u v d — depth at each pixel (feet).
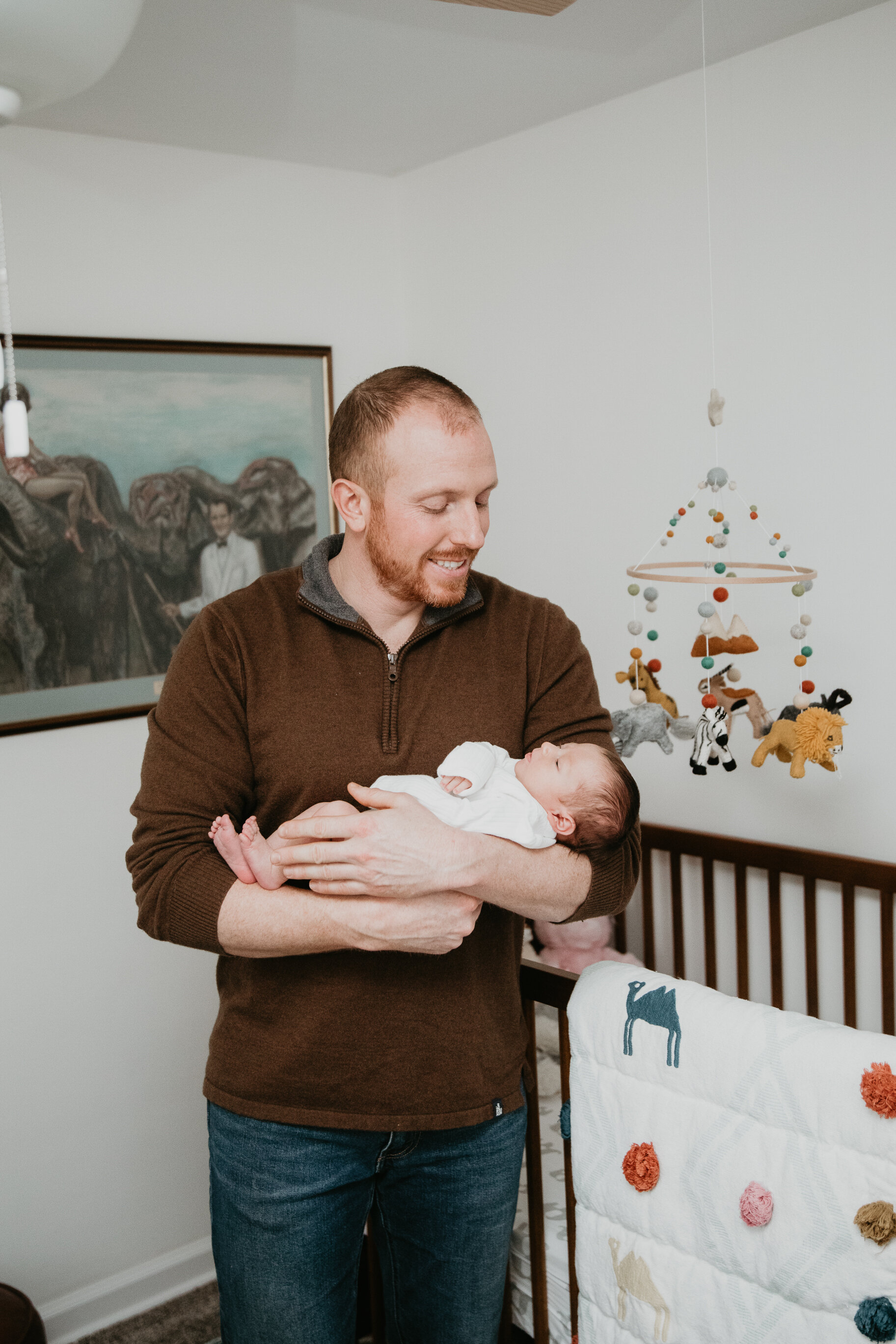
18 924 7.23
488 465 3.75
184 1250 8.04
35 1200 7.36
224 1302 4.28
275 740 3.93
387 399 3.68
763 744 5.69
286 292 8.59
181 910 3.70
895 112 6.16
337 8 5.61
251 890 3.65
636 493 7.96
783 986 7.39
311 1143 4.00
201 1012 8.08
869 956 6.97
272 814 4.03
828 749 5.47
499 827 3.78
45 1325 7.35
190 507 7.93
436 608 4.09
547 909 3.87
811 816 7.17
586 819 4.00
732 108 6.92
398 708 4.03
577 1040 4.43
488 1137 4.17
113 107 6.86
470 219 8.79
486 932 4.15
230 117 7.24
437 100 7.28
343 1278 4.24
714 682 5.92
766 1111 3.81
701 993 4.14
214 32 5.83
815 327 6.72
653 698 6.19
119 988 7.68
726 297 7.17
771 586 7.18
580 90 7.30
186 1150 8.05
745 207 6.98
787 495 7.02
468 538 3.71
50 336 7.14
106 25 2.70
